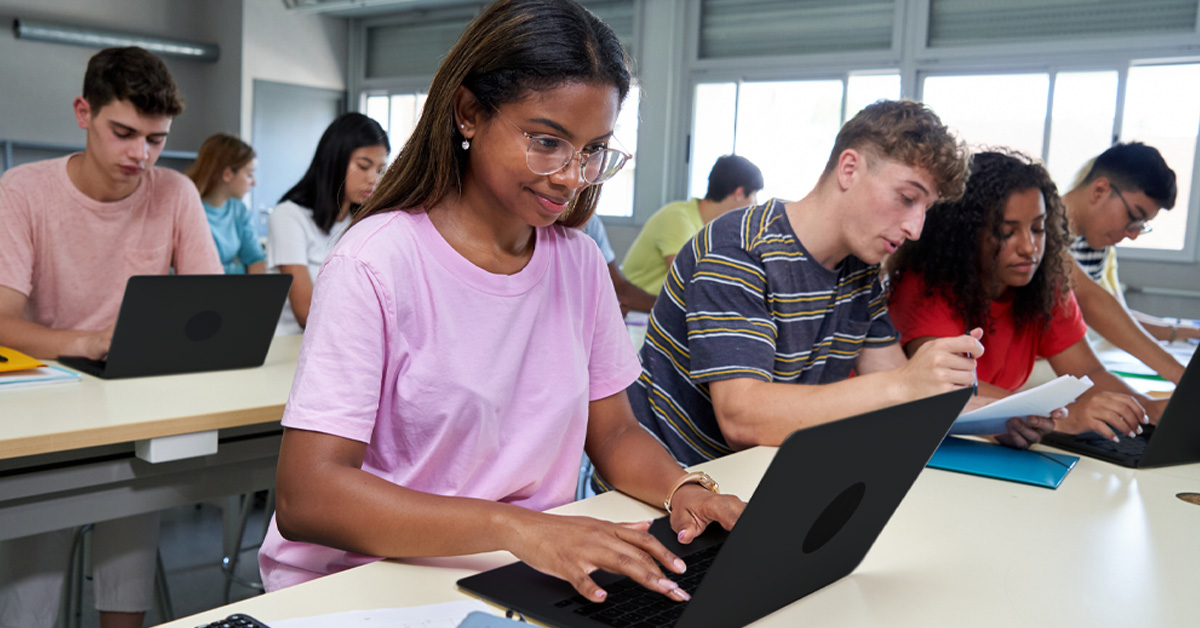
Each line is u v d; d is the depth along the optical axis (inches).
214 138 149.4
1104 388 77.5
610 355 46.9
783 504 28.4
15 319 78.4
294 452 35.5
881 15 241.4
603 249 139.3
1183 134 202.4
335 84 356.2
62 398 65.1
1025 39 219.9
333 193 108.3
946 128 55.1
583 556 32.4
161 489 64.1
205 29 337.1
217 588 104.5
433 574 35.6
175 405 64.7
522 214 37.9
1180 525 45.2
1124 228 104.7
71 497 59.3
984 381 72.7
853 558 36.0
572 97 35.6
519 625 28.7
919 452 34.7
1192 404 55.9
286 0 335.9
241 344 78.8
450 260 38.7
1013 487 51.1
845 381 54.2
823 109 256.1
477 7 315.0
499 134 36.5
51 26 293.6
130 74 79.6
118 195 86.7
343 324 35.8
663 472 44.1
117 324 70.4
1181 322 140.5
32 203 82.4
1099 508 47.7
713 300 56.9
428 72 335.9
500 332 39.9
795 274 58.0
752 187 165.3
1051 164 219.6
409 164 39.2
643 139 281.6
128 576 72.8
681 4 273.0
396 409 38.5
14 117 297.0
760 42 263.9
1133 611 34.3
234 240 152.6
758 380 55.3
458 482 39.7
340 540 35.4
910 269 70.7
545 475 43.5
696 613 28.5
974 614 33.4
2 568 67.5
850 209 56.3
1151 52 201.3
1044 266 71.9
